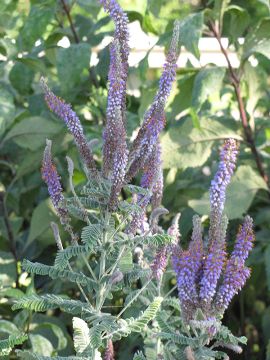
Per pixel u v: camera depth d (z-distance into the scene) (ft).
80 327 1.92
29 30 3.49
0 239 3.51
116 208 1.97
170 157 3.32
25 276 3.54
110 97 1.97
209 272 1.94
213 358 1.99
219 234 1.95
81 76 3.51
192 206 3.17
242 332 3.47
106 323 1.94
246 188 3.31
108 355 2.09
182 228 3.42
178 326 2.41
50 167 2.05
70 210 2.04
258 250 3.42
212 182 1.98
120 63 1.98
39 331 3.07
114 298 3.07
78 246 1.97
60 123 3.51
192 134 3.34
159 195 2.26
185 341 1.98
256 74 3.37
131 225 2.08
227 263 1.98
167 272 2.47
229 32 3.47
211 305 2.00
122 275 1.97
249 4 3.47
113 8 2.06
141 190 2.02
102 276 2.03
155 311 2.03
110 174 2.00
